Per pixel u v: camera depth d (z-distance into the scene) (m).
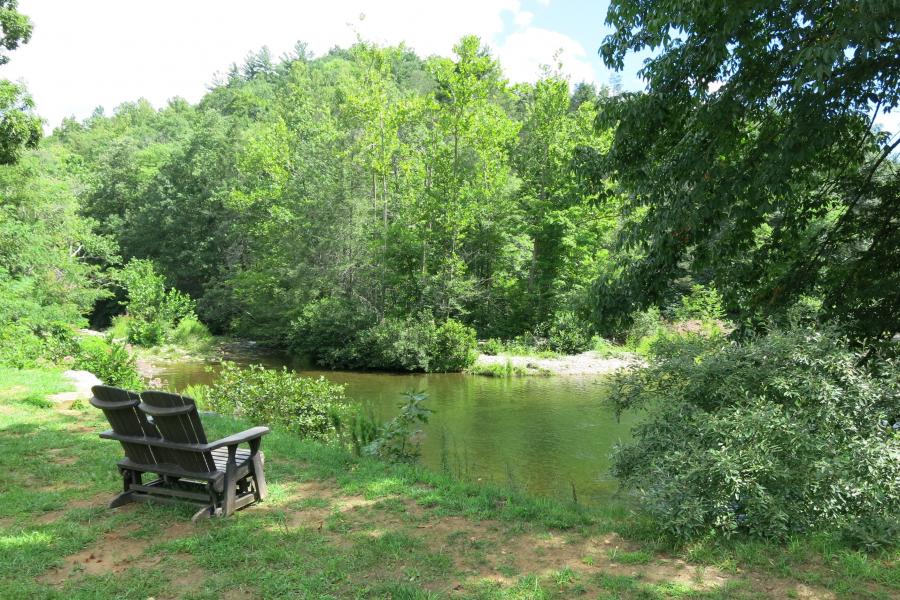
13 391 10.55
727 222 8.95
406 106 33.19
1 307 17.98
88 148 80.50
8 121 14.15
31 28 14.59
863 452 4.32
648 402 6.20
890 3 5.97
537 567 3.98
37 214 28.95
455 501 5.30
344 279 32.94
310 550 4.25
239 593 3.66
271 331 34.22
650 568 3.93
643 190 9.00
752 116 8.75
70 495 5.48
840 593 3.48
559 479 10.97
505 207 33.81
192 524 4.79
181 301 37.25
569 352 31.67
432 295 31.38
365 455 7.34
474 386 23.38
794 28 7.72
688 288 34.97
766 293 9.52
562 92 34.53
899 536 3.99
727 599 3.45
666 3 7.78
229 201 41.16
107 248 34.59
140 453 5.25
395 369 28.69
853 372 4.82
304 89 67.31
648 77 9.01
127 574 3.91
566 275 35.03
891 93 8.27
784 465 4.38
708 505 4.32
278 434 8.16
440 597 3.53
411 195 34.62
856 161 9.52
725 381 5.16
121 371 13.60
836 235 9.57
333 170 34.34
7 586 3.69
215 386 11.07
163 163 51.88
